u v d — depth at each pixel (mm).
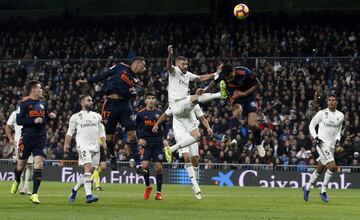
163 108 38875
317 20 46531
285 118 35062
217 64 41969
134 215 13523
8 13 53438
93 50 48188
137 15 50312
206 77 18641
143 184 31578
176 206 16188
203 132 35250
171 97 18344
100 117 18562
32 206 15695
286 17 47031
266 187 30672
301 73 39750
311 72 40031
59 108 40406
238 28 46312
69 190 23969
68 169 34062
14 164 34688
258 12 48438
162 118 18469
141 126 19531
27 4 53344
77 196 19906
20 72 44906
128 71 17328
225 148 33000
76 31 50094
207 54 44812
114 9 52156
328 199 19547
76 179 33906
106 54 47188
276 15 48125
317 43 42969
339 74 39438
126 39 47656
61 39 49594
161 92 40438
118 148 34406
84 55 47781
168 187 28797
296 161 31922
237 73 16609
